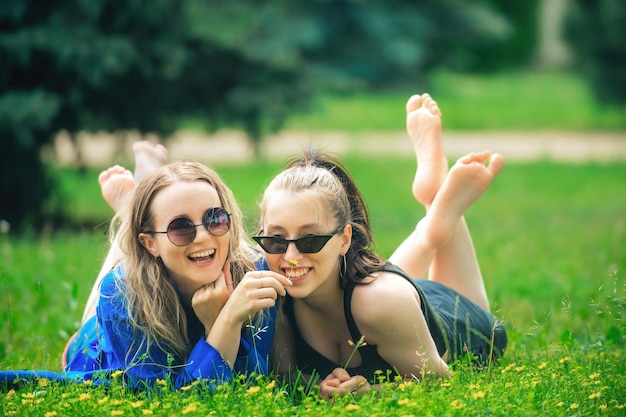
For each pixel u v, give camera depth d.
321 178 4.54
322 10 32.78
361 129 27.77
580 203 16.83
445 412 3.91
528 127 28.08
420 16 34.56
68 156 20.42
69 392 4.30
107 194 5.90
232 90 14.30
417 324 4.52
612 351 5.39
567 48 25.89
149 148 6.35
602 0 24.72
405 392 4.19
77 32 12.33
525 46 44.94
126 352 4.55
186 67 13.49
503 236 12.43
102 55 12.26
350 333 4.62
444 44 39.44
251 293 4.34
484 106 31.72
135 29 12.84
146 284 4.49
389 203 17.39
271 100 14.50
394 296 4.47
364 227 4.83
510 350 5.66
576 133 27.14
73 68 12.33
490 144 24.92
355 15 33.16
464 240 5.67
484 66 44.47
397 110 30.86
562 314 6.95
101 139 22.73
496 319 5.43
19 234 13.34
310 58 33.06
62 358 5.45
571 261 9.88
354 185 4.90
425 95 6.13
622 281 8.23
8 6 12.25
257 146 15.77
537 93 35.00
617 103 25.73
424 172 5.86
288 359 4.83
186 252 4.42
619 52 24.92
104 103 13.09
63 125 13.12
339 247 4.51
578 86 36.75
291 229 4.41
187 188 4.45
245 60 14.13
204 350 4.39
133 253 4.54
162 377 4.46
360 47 33.78
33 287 7.72
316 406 4.12
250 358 4.57
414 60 34.22
